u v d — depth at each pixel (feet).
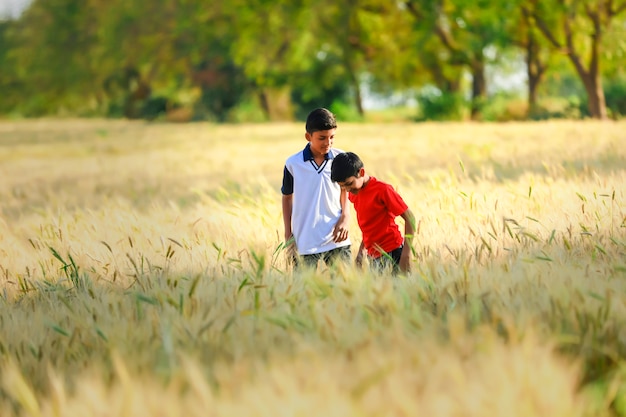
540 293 22.80
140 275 31.55
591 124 147.54
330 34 297.33
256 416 14.83
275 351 19.38
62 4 400.47
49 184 98.07
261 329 21.86
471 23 244.22
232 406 15.07
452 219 39.60
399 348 18.01
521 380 15.55
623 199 40.19
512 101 300.81
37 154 170.09
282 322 20.95
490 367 16.37
